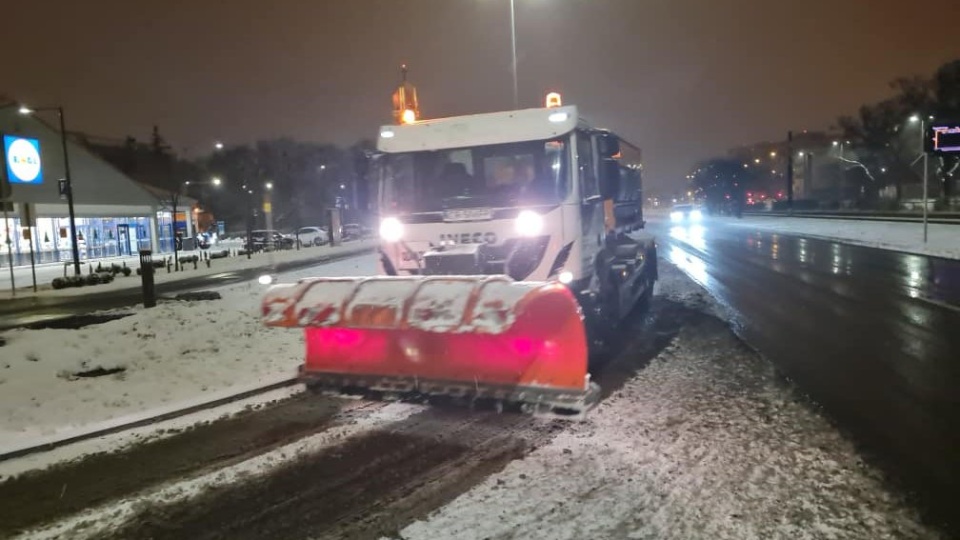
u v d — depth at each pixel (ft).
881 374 26.45
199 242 189.06
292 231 245.04
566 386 20.62
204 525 15.42
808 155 329.52
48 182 138.00
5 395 26.81
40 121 135.64
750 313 42.04
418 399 24.13
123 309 58.95
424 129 29.04
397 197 29.32
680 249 100.99
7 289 89.71
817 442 19.03
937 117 187.21
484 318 19.92
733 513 14.83
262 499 16.65
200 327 42.11
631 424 21.01
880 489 15.92
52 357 33.81
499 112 28.43
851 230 127.65
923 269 63.31
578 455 18.51
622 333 36.63
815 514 14.71
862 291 49.96
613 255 34.86
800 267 69.62
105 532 15.28
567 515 15.02
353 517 15.46
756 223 187.62
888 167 220.43
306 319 22.85
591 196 29.66
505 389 21.20
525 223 27.09
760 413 21.77
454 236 27.94
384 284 22.72
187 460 19.51
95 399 25.91
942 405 22.27
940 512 14.74
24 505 16.81
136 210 165.17
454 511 15.46
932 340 32.53
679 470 17.24
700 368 28.17
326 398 25.45
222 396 25.52
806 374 26.68
